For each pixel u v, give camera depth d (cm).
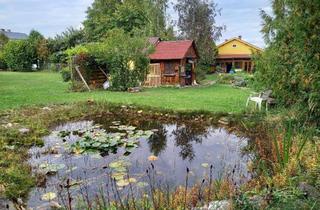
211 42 3066
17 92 1320
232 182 385
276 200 274
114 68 1530
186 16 3016
